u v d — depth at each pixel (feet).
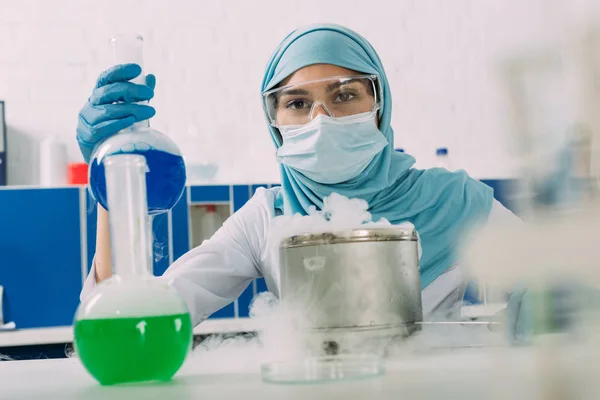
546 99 1.24
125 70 3.18
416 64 10.23
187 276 4.32
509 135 1.28
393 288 2.25
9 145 9.21
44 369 2.45
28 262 8.40
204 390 1.73
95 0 9.54
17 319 8.33
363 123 4.26
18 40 9.37
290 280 2.29
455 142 10.21
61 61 9.42
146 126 3.17
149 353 1.91
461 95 10.27
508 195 1.32
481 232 1.40
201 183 8.91
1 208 8.40
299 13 9.96
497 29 10.34
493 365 1.61
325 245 2.22
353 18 10.13
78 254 8.48
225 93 9.72
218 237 4.65
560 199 1.25
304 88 4.29
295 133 4.33
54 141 8.74
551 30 1.21
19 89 9.31
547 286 1.29
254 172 9.67
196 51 9.71
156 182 2.92
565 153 1.24
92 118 3.17
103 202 2.96
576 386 1.21
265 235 4.53
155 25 9.65
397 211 4.40
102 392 1.82
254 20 9.86
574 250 1.24
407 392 1.51
